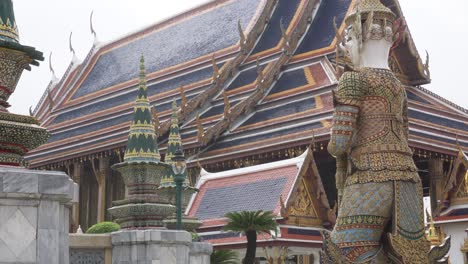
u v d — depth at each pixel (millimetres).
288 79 48594
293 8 54406
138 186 17219
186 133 48125
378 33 13070
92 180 59375
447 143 45438
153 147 17562
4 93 9688
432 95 51156
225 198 32000
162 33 66875
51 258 8508
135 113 17750
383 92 12539
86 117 62562
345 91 12516
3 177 8312
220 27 59688
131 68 65562
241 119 47344
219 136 46438
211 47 57656
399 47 49500
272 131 43906
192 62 57469
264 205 29656
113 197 55031
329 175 45344
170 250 14930
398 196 12070
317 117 42375
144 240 14688
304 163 30094
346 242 12172
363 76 12594
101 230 20375
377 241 12164
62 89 71000
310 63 48406
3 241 8258
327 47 48281
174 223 21531
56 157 57781
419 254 12070
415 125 44781
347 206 12320
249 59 53375
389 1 47469
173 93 55750
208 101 51031
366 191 12156
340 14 51219
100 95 64438
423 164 50406
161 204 17109
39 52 9922
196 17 64312
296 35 50531
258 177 31891
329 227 30203
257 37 54625
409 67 50344
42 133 9750
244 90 50031
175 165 17828
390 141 12414
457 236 31016
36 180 8500
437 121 47438
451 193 31641
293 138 41531
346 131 12414
